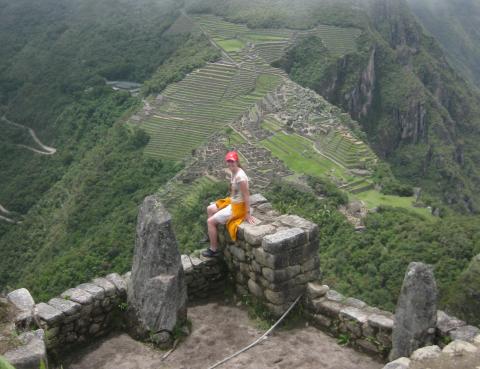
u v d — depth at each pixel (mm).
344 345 7738
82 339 7922
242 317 8531
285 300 8195
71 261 45531
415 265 6633
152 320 7746
